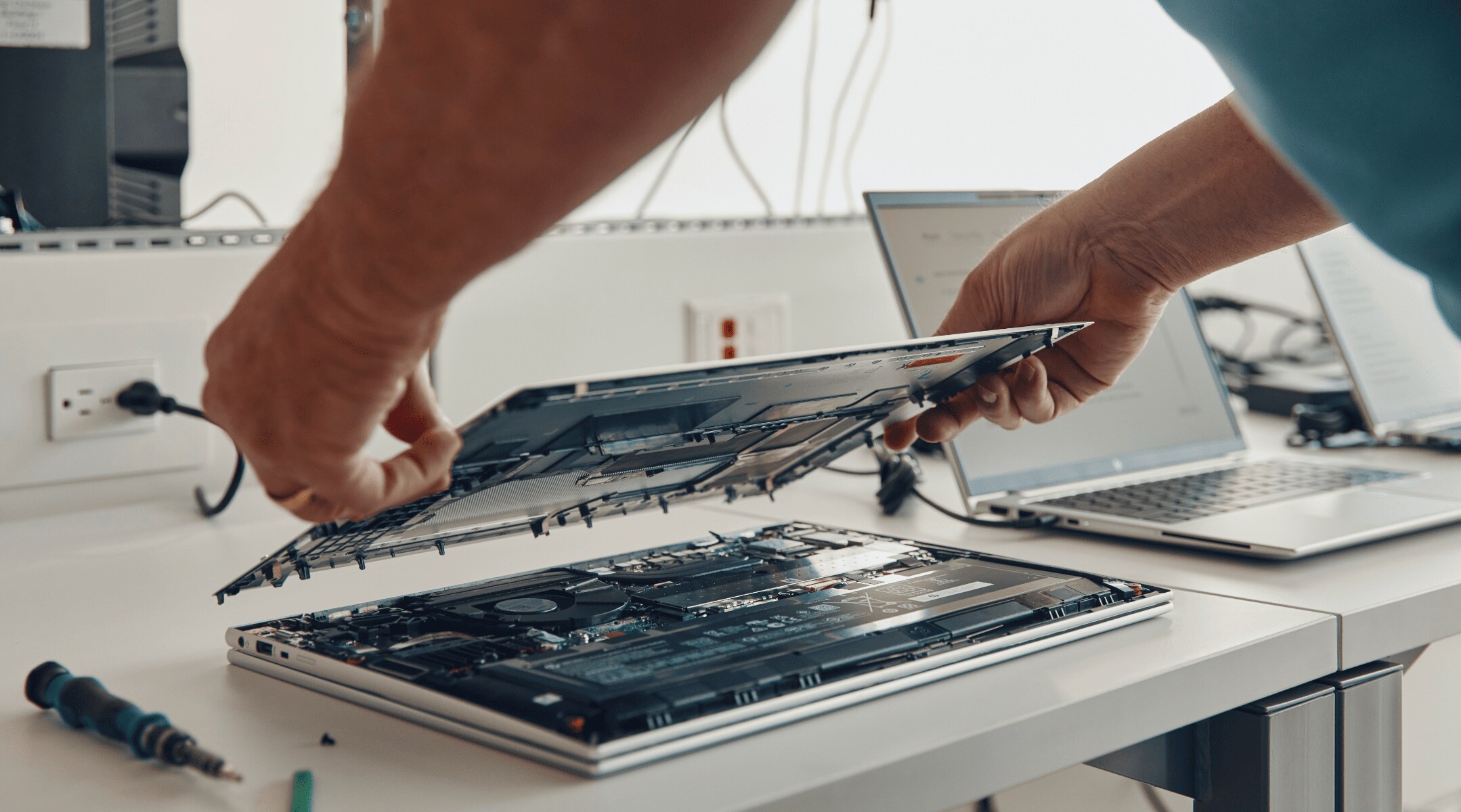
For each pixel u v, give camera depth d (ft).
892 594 2.10
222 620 2.34
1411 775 5.25
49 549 2.96
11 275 3.08
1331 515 2.97
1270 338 6.68
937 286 3.53
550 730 1.50
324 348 1.21
